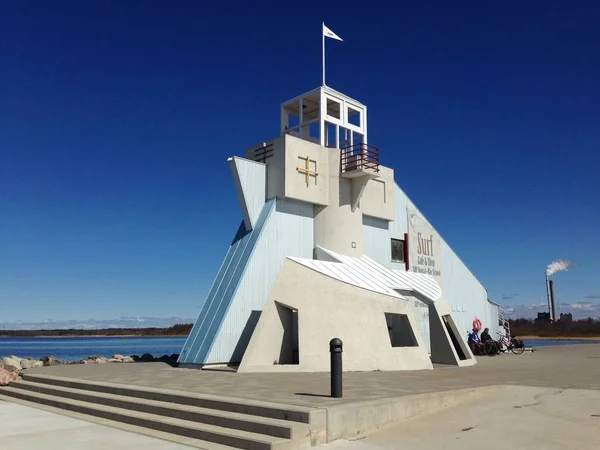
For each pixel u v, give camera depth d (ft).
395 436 32.30
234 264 77.66
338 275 66.80
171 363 79.97
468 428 33.32
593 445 28.96
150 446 31.68
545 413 35.73
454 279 115.14
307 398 36.70
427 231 108.88
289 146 80.69
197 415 35.83
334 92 88.48
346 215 85.51
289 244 81.10
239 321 73.26
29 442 33.32
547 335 302.04
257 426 31.53
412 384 46.19
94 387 49.85
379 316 63.87
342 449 29.66
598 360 82.79
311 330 61.31
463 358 82.17
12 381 62.34
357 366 60.54
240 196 80.12
